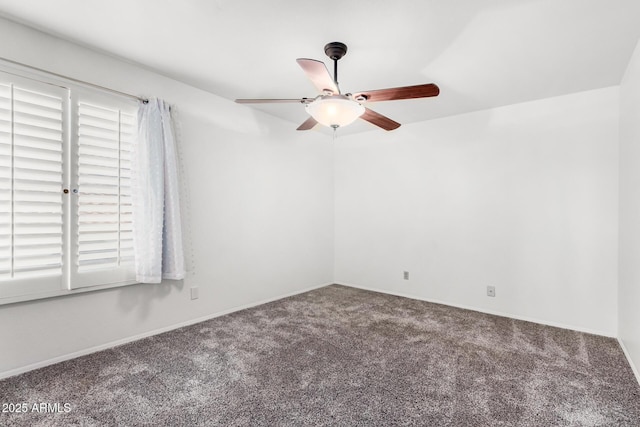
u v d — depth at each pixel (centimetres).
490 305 344
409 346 254
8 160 195
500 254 338
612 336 279
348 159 462
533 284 319
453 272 369
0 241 193
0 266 194
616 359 233
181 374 208
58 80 217
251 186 355
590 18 187
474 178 355
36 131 207
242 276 347
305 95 319
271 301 379
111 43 224
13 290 198
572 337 276
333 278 478
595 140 289
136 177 252
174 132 282
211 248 316
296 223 414
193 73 270
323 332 283
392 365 222
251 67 259
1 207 193
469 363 226
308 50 229
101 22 199
